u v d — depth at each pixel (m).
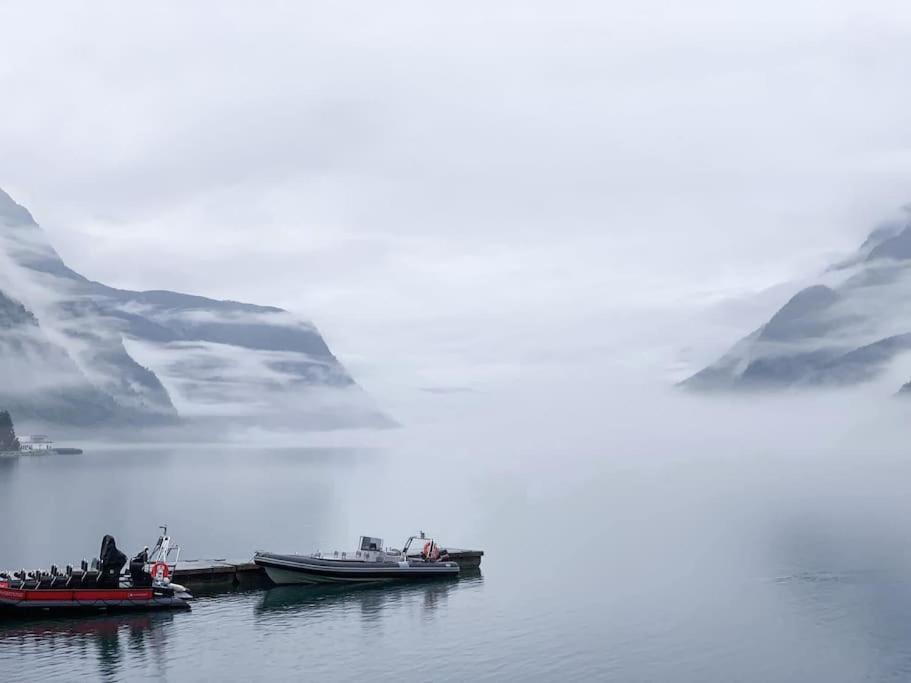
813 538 109.38
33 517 142.62
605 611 69.94
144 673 53.53
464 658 57.25
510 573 87.75
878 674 54.16
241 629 63.41
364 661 56.38
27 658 55.59
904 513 136.88
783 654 58.03
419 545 111.31
